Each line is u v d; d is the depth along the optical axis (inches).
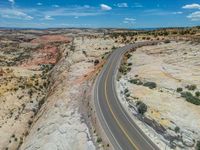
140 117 1766.7
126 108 2014.0
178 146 1408.7
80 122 2014.0
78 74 3341.5
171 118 1549.0
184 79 2225.6
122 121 1813.5
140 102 1839.3
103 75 2869.1
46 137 1990.7
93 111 2043.6
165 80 2235.5
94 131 1811.0
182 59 3021.7
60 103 2488.9
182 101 1755.7
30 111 3358.8
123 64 3201.3
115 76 2822.3
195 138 1359.5
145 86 2198.6
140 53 3649.1
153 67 2733.8
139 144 1510.8
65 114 2224.4
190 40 3944.4
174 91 1985.7
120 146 1512.1
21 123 3107.8
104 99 2234.3
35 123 2657.5
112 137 1619.1
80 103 2369.6
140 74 2541.8
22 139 2824.8
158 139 1535.4
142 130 1670.8
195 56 3061.0
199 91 1914.4
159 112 1644.9
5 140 2824.8
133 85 2287.2
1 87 3998.5
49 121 2223.2
